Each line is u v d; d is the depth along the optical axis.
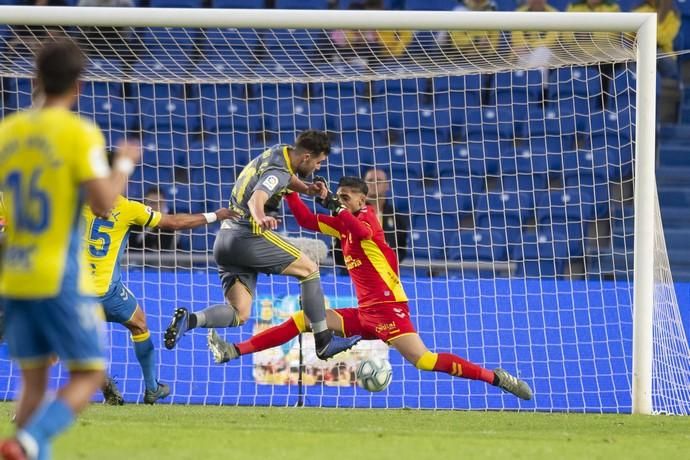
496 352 31.11
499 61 32.00
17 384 30.55
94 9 28.52
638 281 28.52
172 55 35.19
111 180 12.30
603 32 28.86
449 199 41.19
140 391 31.05
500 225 40.84
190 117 41.72
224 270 26.33
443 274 39.19
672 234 42.94
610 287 31.28
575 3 45.25
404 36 34.84
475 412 28.75
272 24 28.41
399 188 41.47
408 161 42.03
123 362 31.14
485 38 32.47
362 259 26.38
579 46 30.95
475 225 37.44
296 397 30.58
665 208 43.62
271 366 30.78
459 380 30.84
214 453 16.22
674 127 44.59
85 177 12.05
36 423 11.63
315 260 30.84
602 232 40.56
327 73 33.91
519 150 41.78
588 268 40.09
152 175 40.69
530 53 31.44
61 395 11.98
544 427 23.48
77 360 12.08
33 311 12.02
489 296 31.38
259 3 45.47
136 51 33.66
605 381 30.75
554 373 30.92
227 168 41.19
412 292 31.50
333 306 31.14
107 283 26.02
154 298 31.23
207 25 28.52
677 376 29.89
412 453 16.89
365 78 33.06
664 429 23.50
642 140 28.52
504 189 41.47
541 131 41.97
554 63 32.09
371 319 26.44
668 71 44.84
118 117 41.41
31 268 11.92
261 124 42.09
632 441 20.16
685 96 44.78
